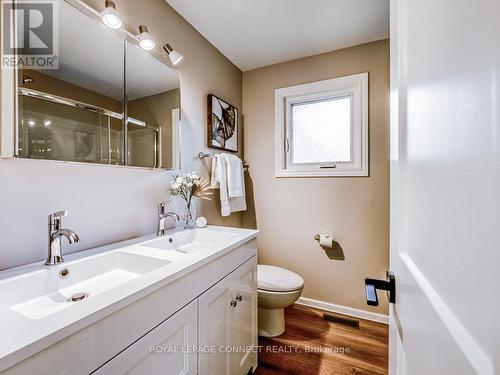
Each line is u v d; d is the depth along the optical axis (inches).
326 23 66.9
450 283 12.9
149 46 49.7
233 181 75.4
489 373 9.3
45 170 36.4
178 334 32.4
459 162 12.3
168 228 59.0
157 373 29.0
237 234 53.5
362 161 76.4
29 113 34.2
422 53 17.6
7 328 19.4
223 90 82.4
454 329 12.1
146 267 38.2
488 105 9.9
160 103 56.0
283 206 88.6
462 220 11.9
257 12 62.6
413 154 19.5
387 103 73.5
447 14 13.6
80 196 40.9
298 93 85.5
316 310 81.7
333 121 83.7
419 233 17.9
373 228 76.0
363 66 76.4
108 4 41.6
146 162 52.3
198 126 69.9
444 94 14.0
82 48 40.8
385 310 74.5
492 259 9.5
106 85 44.6
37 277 31.3
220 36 72.6
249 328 53.4
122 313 24.7
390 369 26.8
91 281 36.6
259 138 92.3
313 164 85.6
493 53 9.6
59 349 19.7
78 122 40.0
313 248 83.9
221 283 42.4
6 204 32.6
